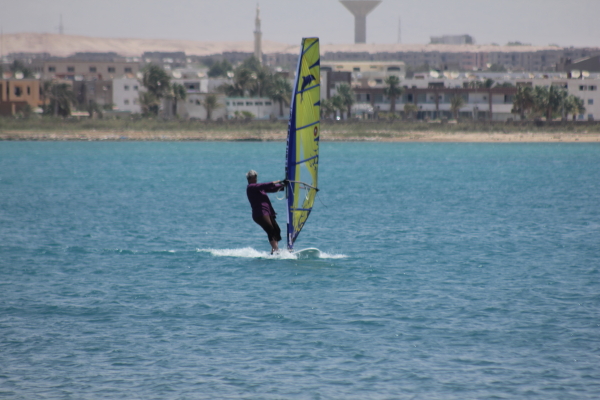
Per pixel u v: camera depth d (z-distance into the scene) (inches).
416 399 1791.3
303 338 2212.1
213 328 2309.3
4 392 1824.6
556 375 1927.9
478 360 2034.9
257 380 1903.3
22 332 2260.1
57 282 2930.6
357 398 1796.3
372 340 2192.4
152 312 2484.0
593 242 4045.3
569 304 2591.0
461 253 3654.0
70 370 1963.6
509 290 2807.6
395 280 2974.9
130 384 1876.2
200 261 3356.3
